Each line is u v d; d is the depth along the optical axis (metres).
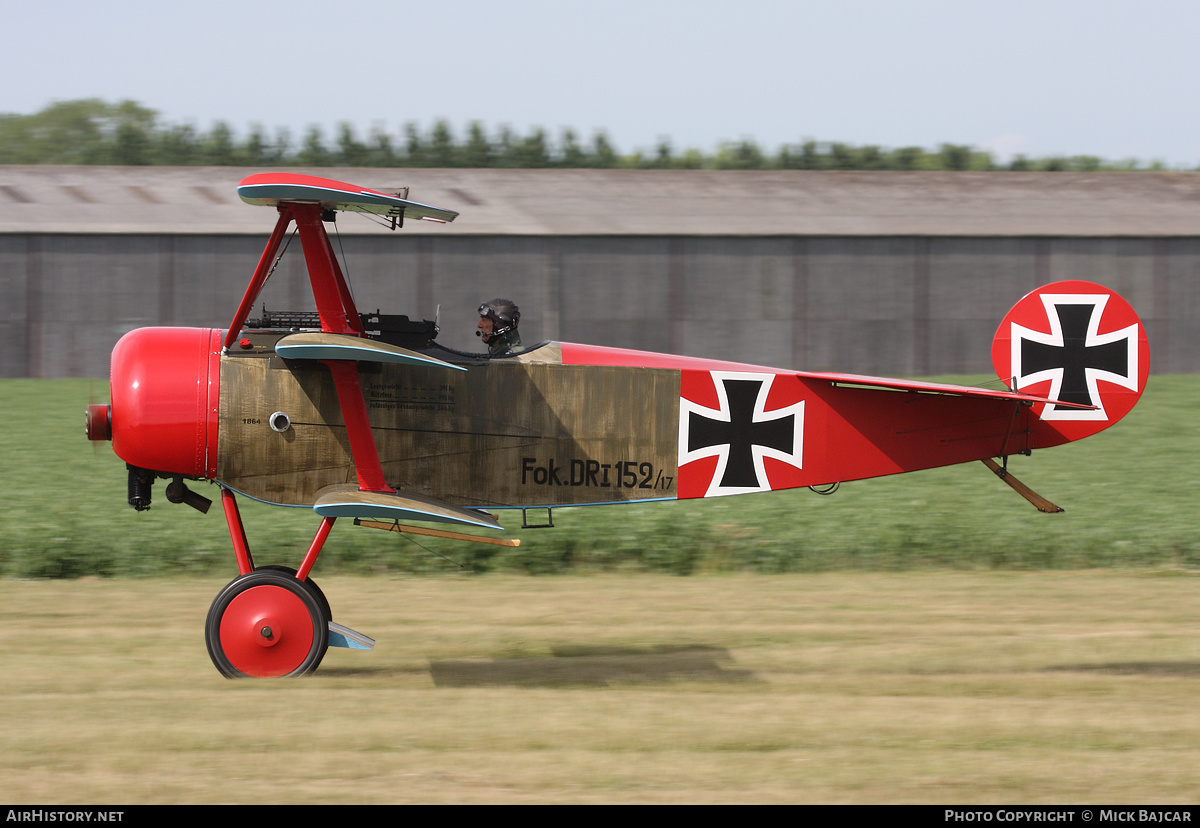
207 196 124.06
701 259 119.31
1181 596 31.86
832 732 20.75
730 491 25.77
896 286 121.88
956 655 26.00
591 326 118.00
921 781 18.59
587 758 19.31
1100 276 123.12
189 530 37.88
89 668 23.95
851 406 26.23
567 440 25.03
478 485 24.77
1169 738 20.64
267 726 20.47
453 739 20.06
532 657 25.88
